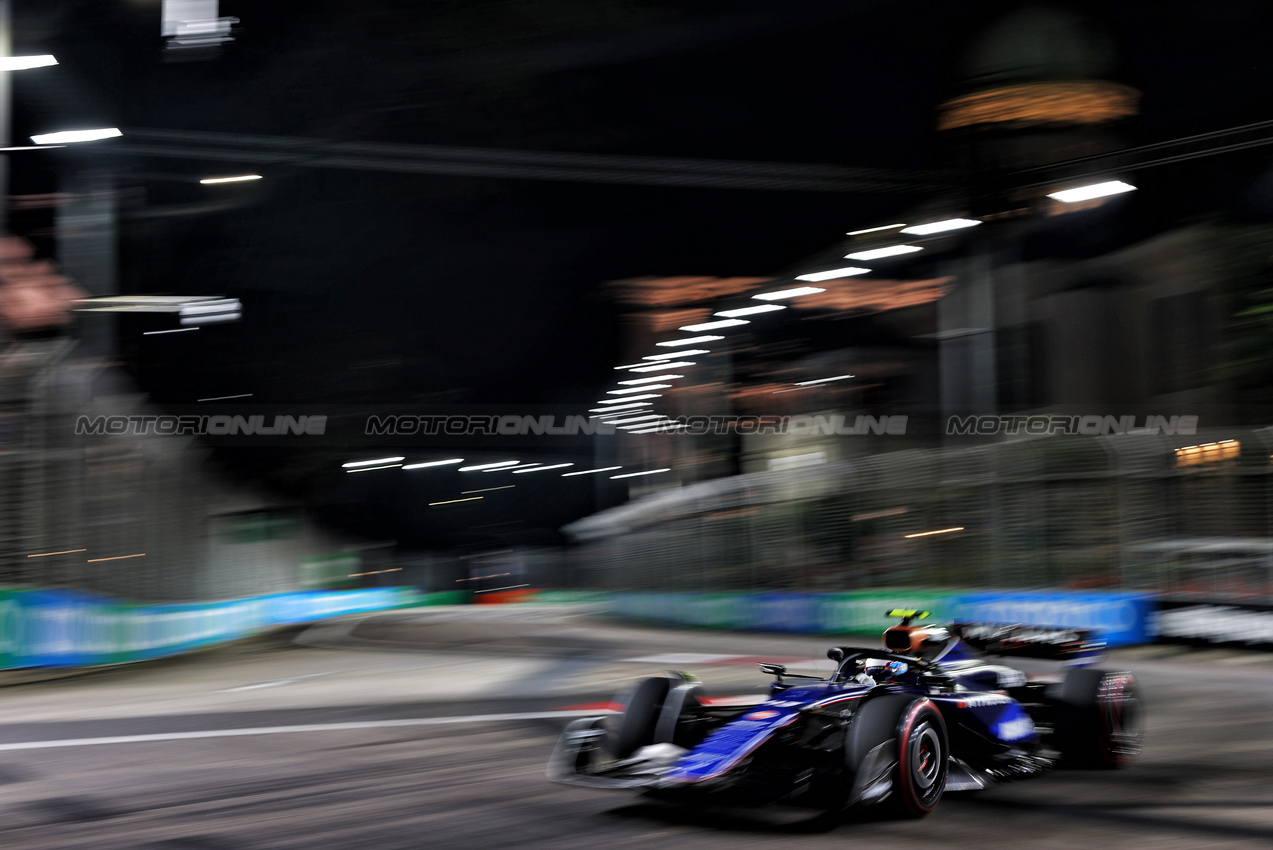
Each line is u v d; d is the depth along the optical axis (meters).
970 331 20.92
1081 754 6.63
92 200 18.88
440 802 6.11
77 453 16.11
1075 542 17.25
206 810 6.09
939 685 6.18
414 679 13.61
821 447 33.41
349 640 23.44
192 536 21.98
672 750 5.88
